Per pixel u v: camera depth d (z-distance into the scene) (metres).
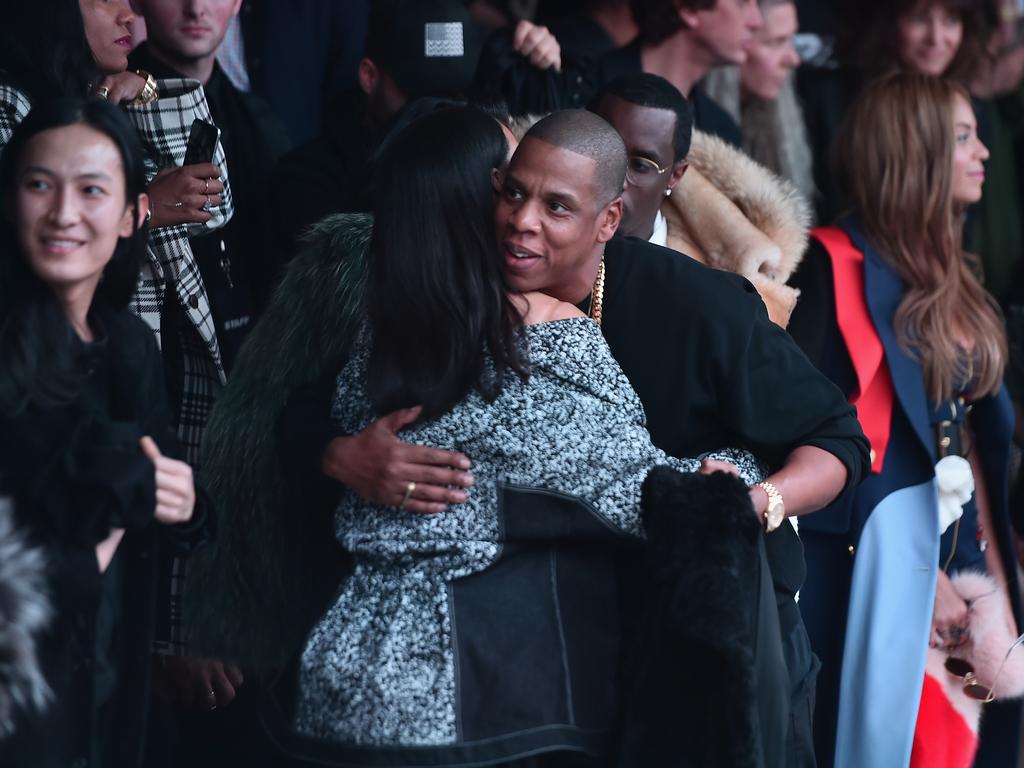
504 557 7.09
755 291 7.94
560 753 7.14
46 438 6.46
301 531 7.95
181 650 8.77
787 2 13.75
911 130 10.93
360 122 10.67
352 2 13.20
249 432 8.02
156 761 8.57
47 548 6.40
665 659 6.81
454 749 6.80
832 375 10.77
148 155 9.59
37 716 6.34
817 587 10.50
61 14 8.82
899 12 14.76
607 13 12.56
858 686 10.28
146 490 6.53
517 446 7.03
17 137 6.55
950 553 11.00
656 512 6.84
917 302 10.73
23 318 6.49
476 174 7.24
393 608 7.04
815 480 7.54
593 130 7.14
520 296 7.25
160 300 9.40
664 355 7.58
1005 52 15.26
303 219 10.39
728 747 6.69
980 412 11.39
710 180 10.22
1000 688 10.59
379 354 7.30
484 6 13.65
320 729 7.01
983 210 15.04
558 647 7.03
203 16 10.93
